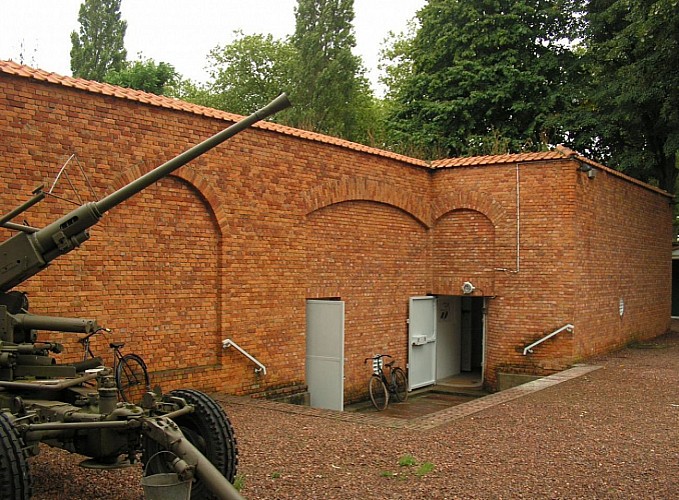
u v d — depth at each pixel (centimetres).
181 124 1179
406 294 1755
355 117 4019
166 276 1169
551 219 1683
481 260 1767
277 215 1366
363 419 1034
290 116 3562
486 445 873
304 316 1438
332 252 1527
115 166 1081
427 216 1806
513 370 1720
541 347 1692
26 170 969
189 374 1191
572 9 2788
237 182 1281
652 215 2297
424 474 731
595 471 755
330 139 1491
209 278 1243
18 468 492
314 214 1477
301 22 3838
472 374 2022
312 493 657
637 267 2148
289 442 865
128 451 592
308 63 3738
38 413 591
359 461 780
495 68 2827
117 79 3762
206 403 601
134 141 1109
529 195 1706
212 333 1248
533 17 2859
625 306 2044
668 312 2498
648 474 745
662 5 2098
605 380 1437
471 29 2909
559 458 811
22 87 966
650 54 2350
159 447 578
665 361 1742
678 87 2291
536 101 2862
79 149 1034
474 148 2781
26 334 709
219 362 1253
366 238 1625
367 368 1630
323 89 3691
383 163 1647
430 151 2733
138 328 1125
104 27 4100
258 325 1327
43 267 703
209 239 1244
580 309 1706
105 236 1078
